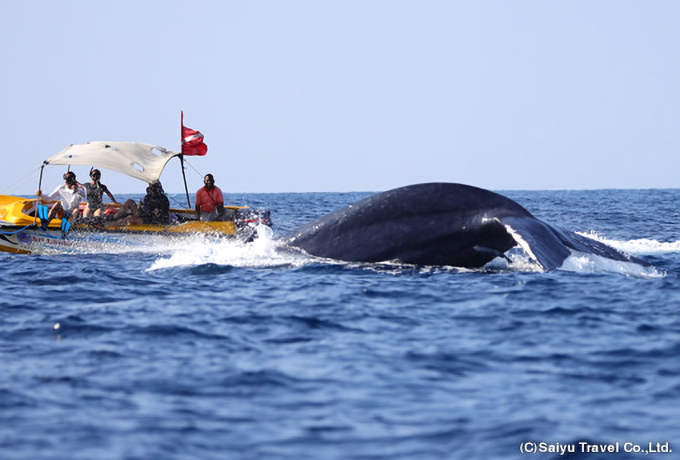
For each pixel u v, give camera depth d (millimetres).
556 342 36219
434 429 24734
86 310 44250
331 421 25531
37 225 72250
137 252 75000
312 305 45375
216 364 32406
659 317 41594
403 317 42031
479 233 53344
